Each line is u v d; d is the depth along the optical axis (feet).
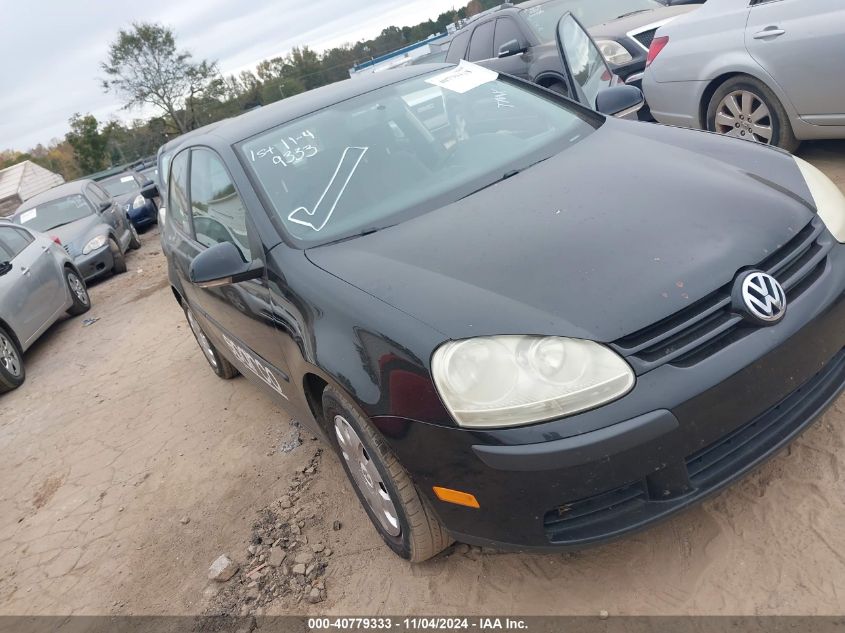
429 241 8.34
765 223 7.54
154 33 156.56
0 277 23.44
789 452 8.50
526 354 6.57
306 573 9.29
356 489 9.20
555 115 11.23
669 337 6.64
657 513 6.71
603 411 6.38
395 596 8.38
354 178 10.07
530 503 6.59
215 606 9.30
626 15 27.14
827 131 15.87
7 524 13.64
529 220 8.15
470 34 30.68
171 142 28.22
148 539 11.40
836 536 7.29
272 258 9.28
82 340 25.35
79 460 15.34
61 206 37.78
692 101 18.45
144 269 35.19
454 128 10.96
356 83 12.25
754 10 16.30
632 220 7.70
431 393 6.77
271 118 11.41
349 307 7.75
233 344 12.44
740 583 7.13
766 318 6.82
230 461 12.92
